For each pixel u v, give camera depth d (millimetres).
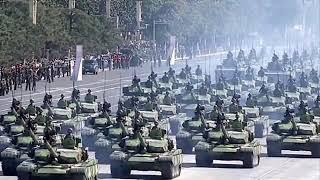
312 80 158750
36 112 104188
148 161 85562
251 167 94000
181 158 89562
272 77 170500
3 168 86875
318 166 96312
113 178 86688
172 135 117438
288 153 105188
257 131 117500
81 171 79750
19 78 170625
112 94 166625
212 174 89938
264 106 131125
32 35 199125
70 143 81750
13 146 87375
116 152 86375
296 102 136625
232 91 143875
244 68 187625
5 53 181375
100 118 103188
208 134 94688
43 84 182750
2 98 156500
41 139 87938
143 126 93312
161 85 144625
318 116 112812
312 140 100812
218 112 102375
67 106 114188
